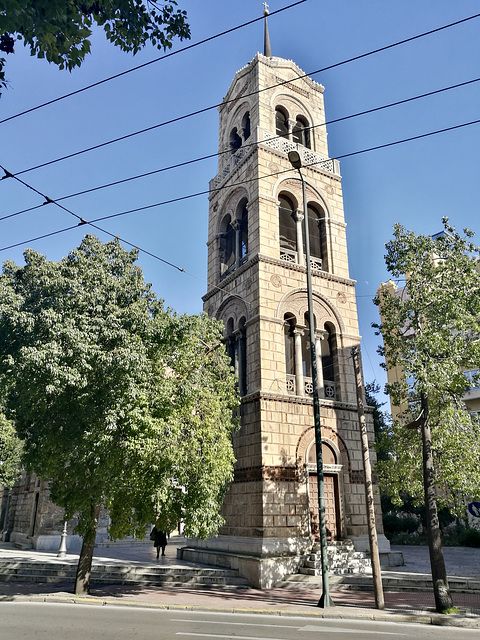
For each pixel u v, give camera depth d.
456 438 15.59
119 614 14.05
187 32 8.69
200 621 13.21
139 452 15.20
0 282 17.61
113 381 15.62
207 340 19.70
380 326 18.48
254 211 26.44
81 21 7.51
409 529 36.97
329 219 28.58
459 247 17.67
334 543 21.88
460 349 16.66
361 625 13.13
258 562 19.47
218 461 17.20
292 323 25.38
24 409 16.89
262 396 22.45
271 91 29.58
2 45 7.54
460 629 12.61
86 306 16.61
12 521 39.59
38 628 11.72
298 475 22.16
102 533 33.59
